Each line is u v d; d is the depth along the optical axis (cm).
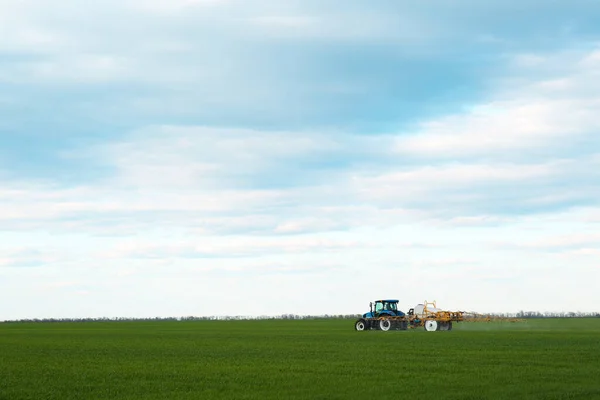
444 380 2750
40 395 2467
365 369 3192
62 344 5500
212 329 9744
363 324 7581
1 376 3034
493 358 3678
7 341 6091
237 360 3728
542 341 5175
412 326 7412
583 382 2656
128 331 9138
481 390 2453
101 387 2666
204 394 2462
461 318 7469
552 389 2455
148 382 2800
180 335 7269
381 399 2272
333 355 3984
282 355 4034
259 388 2598
